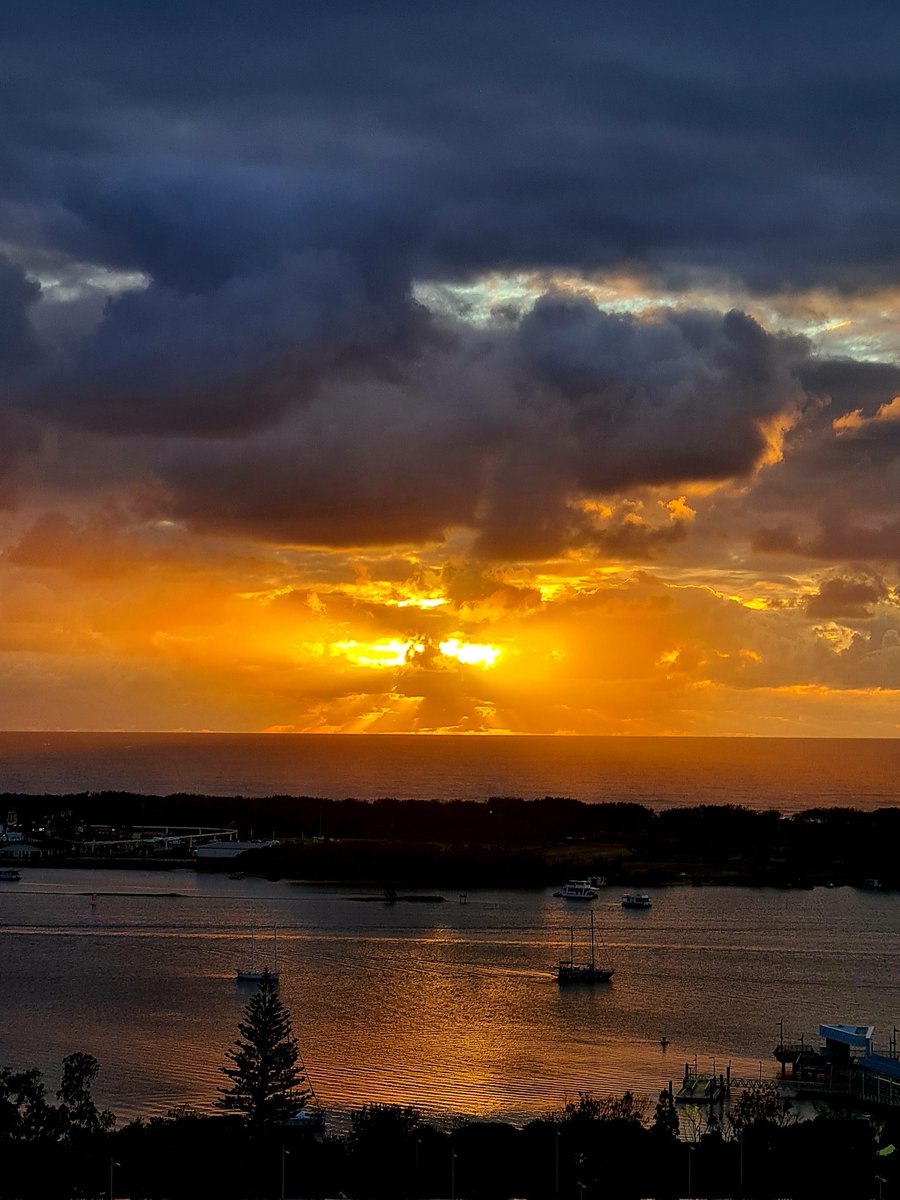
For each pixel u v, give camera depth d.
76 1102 139.62
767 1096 157.38
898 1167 132.12
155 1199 124.69
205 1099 155.38
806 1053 175.62
